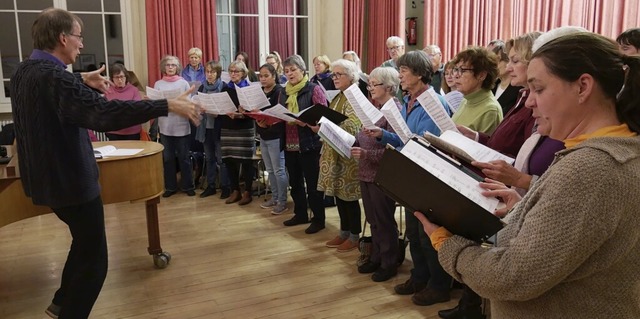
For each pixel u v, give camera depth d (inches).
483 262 38.5
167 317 103.7
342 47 264.7
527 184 62.5
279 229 158.9
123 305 108.9
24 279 122.9
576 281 36.1
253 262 132.6
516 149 81.7
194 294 114.2
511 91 116.2
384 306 107.7
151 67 232.8
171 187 202.5
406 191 47.5
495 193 48.6
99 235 87.4
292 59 150.1
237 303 109.7
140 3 233.9
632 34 88.4
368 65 265.7
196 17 235.3
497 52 117.6
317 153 150.1
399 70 105.0
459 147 70.2
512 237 40.9
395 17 246.7
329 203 182.1
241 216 173.2
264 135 170.4
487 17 249.1
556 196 34.2
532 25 252.2
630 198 33.2
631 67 35.7
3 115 224.2
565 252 33.3
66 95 76.3
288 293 114.3
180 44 234.1
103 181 108.1
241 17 257.3
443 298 107.9
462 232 43.5
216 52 243.3
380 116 108.5
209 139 199.2
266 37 263.0
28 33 224.5
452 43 247.9
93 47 232.8
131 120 78.2
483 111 94.7
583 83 35.8
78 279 86.9
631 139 34.5
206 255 137.7
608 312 35.8
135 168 112.7
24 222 164.9
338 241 143.6
